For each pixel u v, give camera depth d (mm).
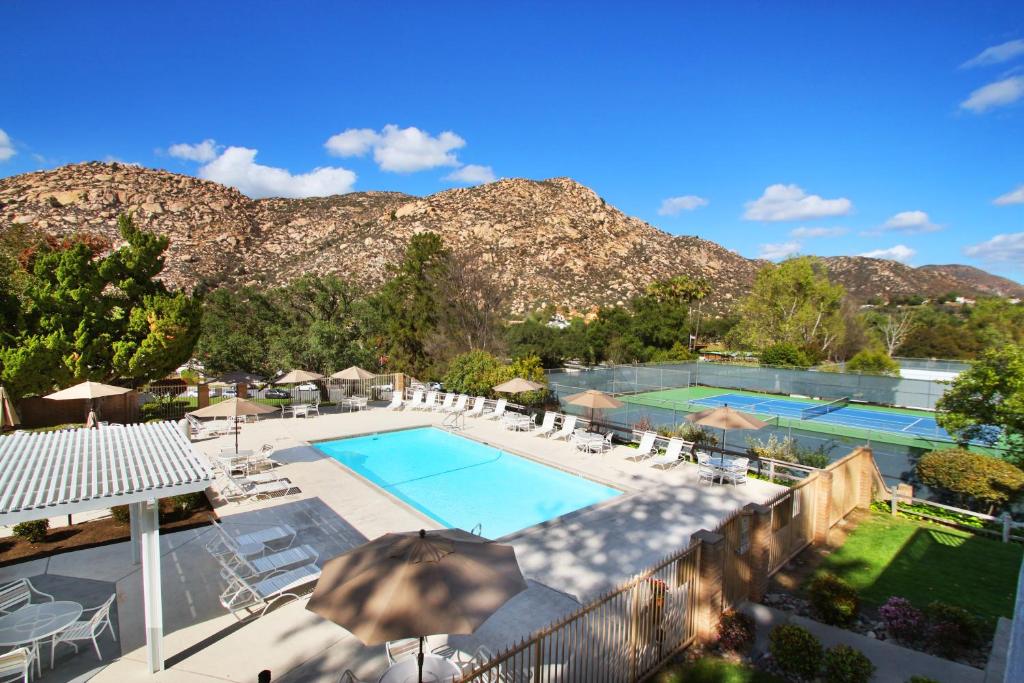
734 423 13492
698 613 7312
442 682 5492
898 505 12898
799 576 9297
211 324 34000
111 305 22594
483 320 33719
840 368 42562
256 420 21812
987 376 13570
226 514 11625
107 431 9547
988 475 12266
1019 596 6309
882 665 6605
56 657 6660
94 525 10961
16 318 20656
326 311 35250
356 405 24844
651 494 13070
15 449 8109
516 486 14797
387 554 4680
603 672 5863
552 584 8562
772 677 6457
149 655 6309
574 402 16688
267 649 6848
